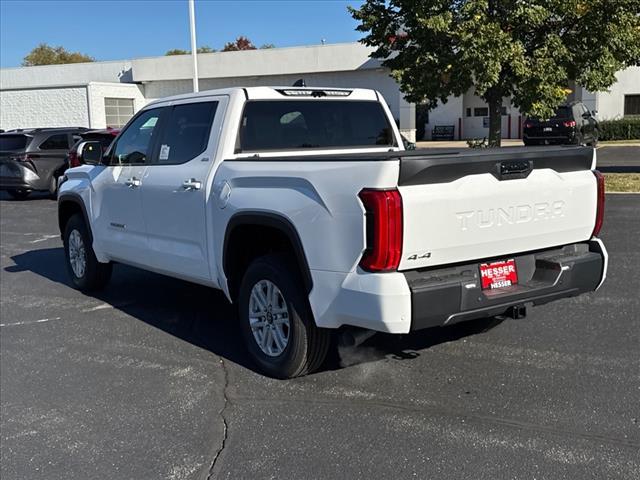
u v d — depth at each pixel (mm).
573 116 22656
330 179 4062
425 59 13680
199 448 3848
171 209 5633
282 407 4332
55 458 3795
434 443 3773
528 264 4551
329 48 33938
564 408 4156
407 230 3818
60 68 40969
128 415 4316
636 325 5719
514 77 13617
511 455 3605
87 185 7039
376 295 3855
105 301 7184
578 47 13266
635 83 32188
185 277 5672
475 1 12555
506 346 5301
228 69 36000
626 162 20875
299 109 5645
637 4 12766
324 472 3521
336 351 5262
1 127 34000
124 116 36031
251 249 5141
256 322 4934
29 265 9391
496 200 4172
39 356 5504
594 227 4797
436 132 37938
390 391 4516
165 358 5348
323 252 4137
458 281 4027
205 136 5398
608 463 3492
